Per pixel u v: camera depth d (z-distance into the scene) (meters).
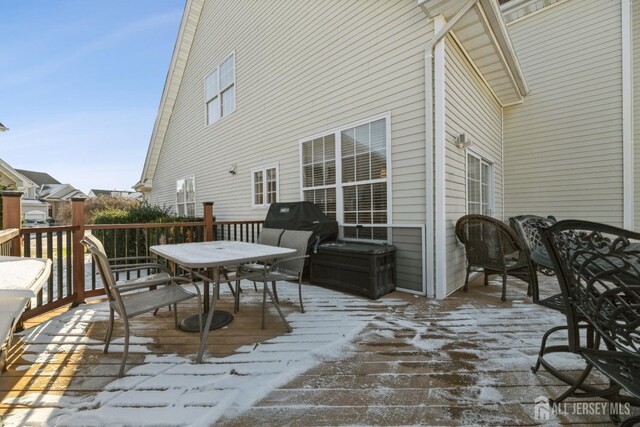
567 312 1.43
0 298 1.01
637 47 4.88
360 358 2.10
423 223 3.65
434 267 3.56
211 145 8.14
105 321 2.80
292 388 1.76
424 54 3.60
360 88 4.33
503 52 4.29
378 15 4.09
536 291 2.02
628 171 4.87
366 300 3.46
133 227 3.75
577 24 5.33
